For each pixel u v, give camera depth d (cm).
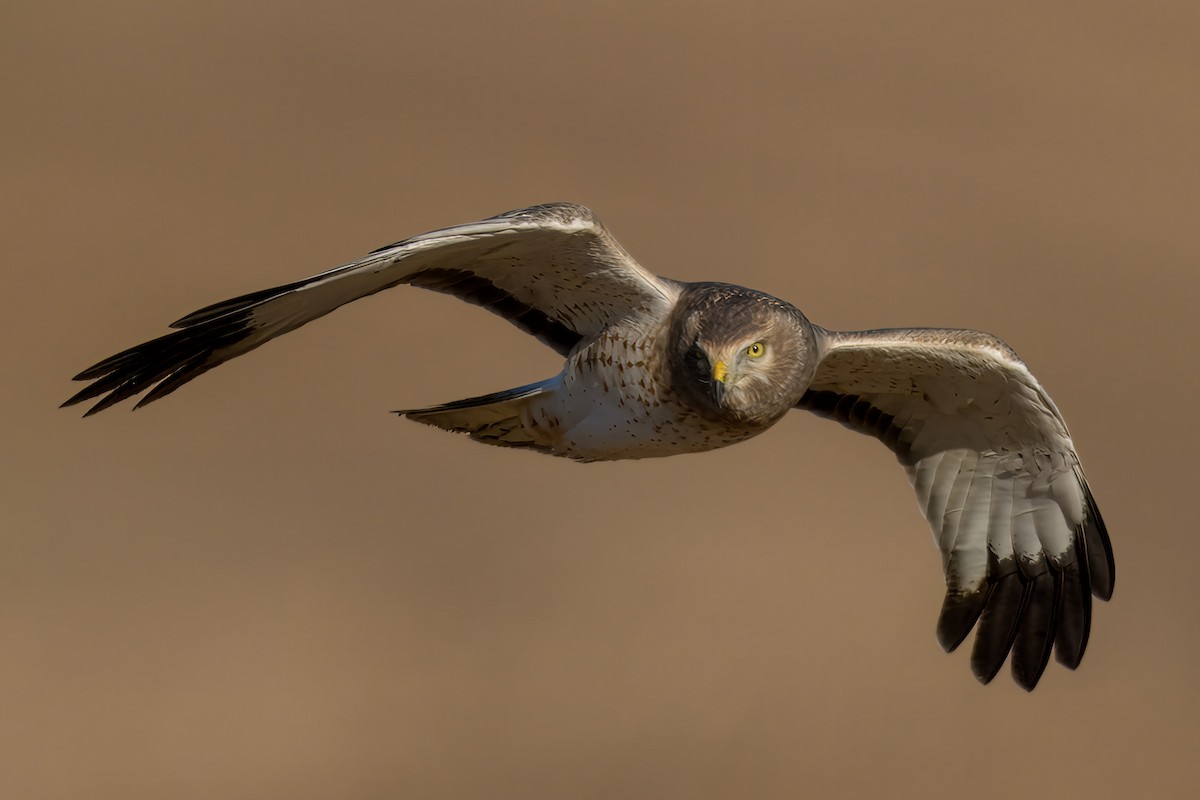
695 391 1102
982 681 1312
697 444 1145
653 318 1126
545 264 1124
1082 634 1291
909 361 1220
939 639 1328
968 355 1197
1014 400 1234
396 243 1012
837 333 1212
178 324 1014
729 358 1079
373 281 1093
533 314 1182
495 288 1166
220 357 1070
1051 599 1303
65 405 1041
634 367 1131
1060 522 1291
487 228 1029
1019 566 1311
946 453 1309
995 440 1284
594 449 1186
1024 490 1295
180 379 1066
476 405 1187
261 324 1062
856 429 1324
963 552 1323
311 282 1000
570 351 1187
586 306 1155
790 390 1112
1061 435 1247
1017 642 1312
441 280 1149
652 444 1159
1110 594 1283
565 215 1057
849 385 1291
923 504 1324
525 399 1190
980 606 1323
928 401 1281
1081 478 1268
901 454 1323
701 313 1100
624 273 1109
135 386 1055
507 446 1221
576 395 1171
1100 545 1282
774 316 1102
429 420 1204
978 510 1312
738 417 1102
